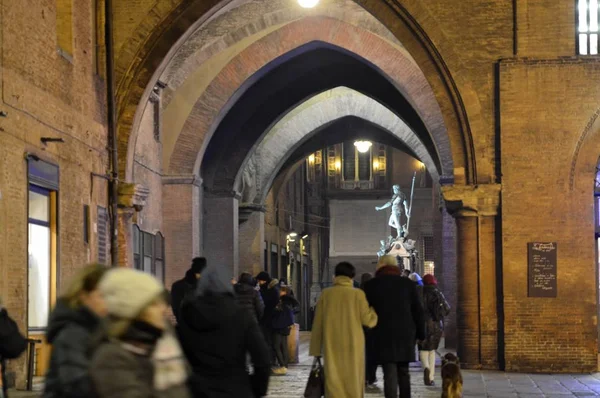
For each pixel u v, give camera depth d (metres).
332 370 12.77
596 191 24.31
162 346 5.25
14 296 16.33
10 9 16.45
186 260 30.91
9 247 16.14
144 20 23.22
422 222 70.94
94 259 21.42
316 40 30.05
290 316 21.94
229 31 29.94
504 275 22.30
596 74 22.27
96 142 21.75
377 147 71.06
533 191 22.34
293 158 44.19
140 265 27.86
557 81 22.31
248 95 34.62
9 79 16.27
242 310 8.27
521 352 22.20
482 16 22.59
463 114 22.64
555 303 22.20
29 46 17.44
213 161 35.41
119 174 23.12
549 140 22.34
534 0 22.39
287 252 56.31
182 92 30.84
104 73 22.72
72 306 6.29
